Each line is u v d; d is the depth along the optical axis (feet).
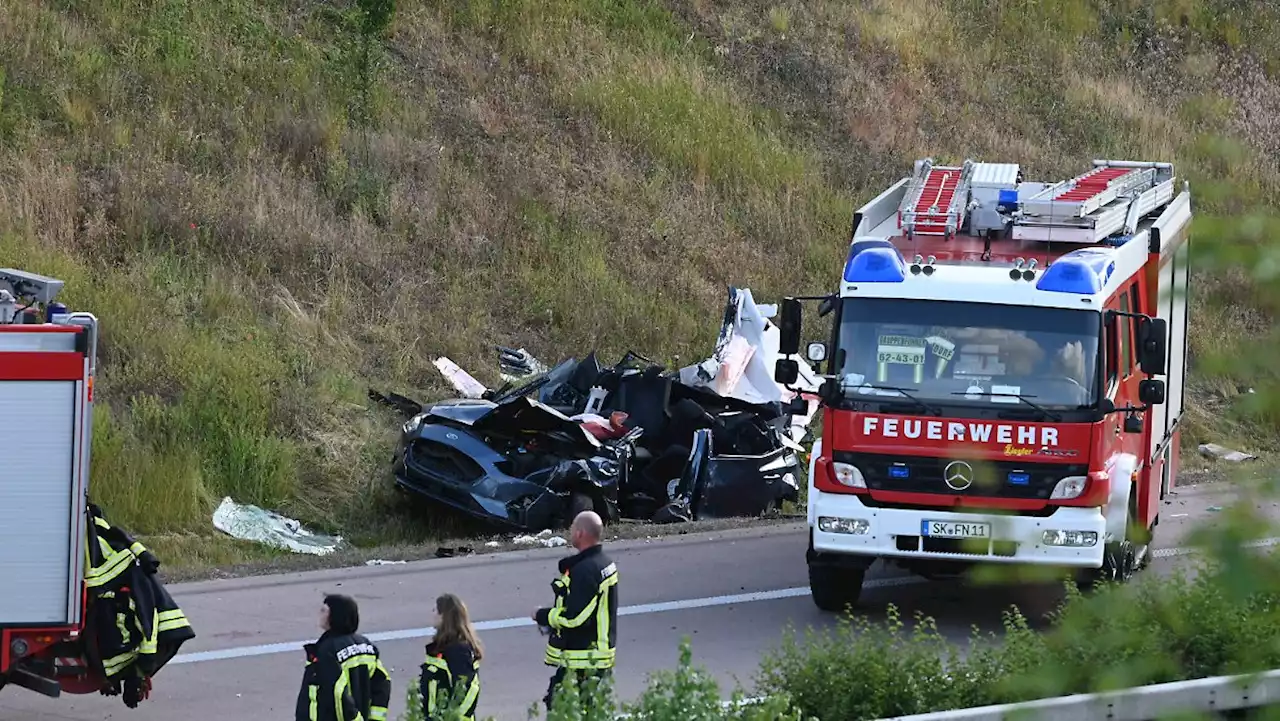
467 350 154.30
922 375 88.48
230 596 95.14
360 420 135.54
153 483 115.44
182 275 146.30
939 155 220.84
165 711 72.79
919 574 92.73
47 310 68.13
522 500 115.65
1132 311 100.73
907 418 87.76
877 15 241.96
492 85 190.49
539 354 158.81
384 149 172.14
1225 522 24.30
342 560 105.19
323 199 163.63
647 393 131.34
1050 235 97.76
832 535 88.43
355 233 160.76
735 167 195.52
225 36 177.68
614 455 120.57
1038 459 86.43
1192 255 25.68
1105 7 264.72
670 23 217.97
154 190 152.87
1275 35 273.33
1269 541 24.44
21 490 64.80
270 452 124.26
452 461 118.83
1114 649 38.55
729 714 57.82
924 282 89.40
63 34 167.12
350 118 175.22
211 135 164.25
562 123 189.88
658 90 202.08
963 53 244.22
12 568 64.80
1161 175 116.16
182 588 96.84
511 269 166.40
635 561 106.93
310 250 155.74
